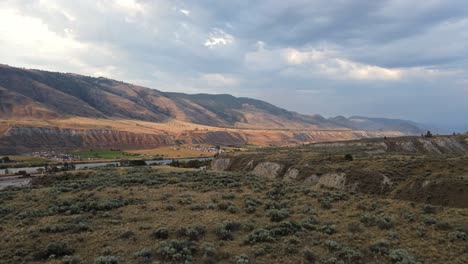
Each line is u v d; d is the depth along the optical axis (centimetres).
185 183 4175
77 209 2798
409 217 2380
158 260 1702
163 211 2691
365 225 2252
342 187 5284
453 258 1691
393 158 6581
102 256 1681
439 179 4178
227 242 1962
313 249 1845
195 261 1700
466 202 3484
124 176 5181
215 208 2777
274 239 1959
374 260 1709
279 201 3147
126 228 2212
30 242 1977
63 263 1677
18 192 4022
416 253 1756
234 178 4716
